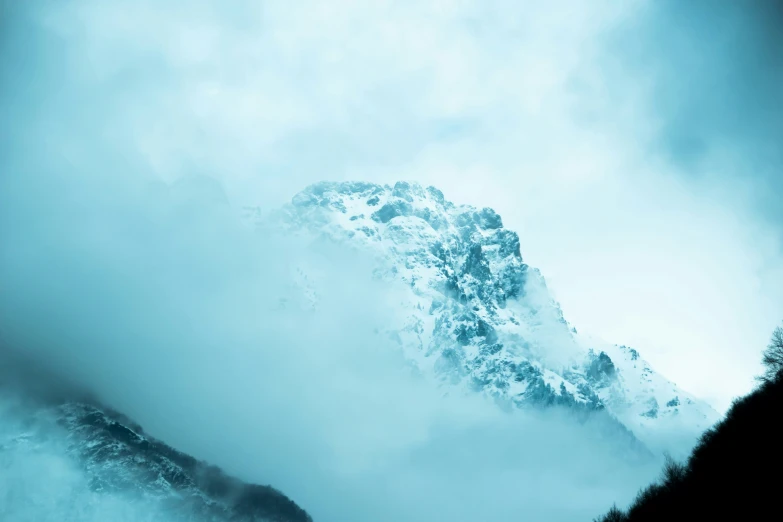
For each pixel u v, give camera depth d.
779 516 79.81
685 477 97.44
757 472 86.94
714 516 86.62
